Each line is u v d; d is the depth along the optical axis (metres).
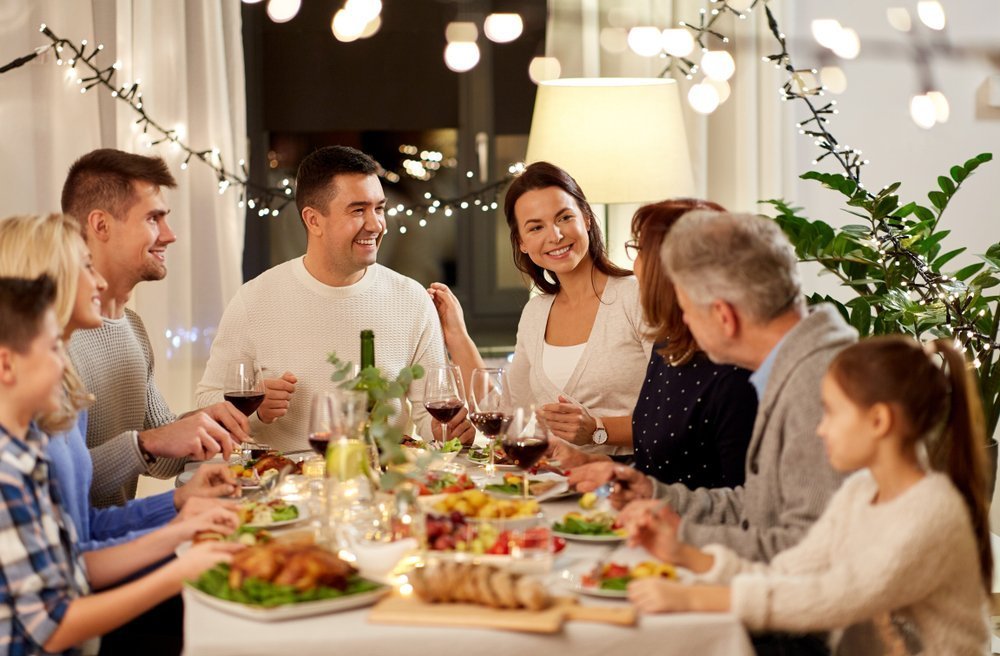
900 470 1.65
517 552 1.69
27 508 1.69
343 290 3.03
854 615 1.59
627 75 4.20
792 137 4.19
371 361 2.44
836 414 1.67
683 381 2.32
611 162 3.58
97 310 2.14
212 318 4.11
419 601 1.59
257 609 1.53
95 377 2.67
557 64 4.19
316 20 4.55
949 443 1.75
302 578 1.58
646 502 1.85
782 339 1.86
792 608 1.58
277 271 3.07
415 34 4.59
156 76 4.00
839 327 1.87
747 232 1.84
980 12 4.17
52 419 1.90
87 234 2.73
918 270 3.41
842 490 1.70
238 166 4.13
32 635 1.66
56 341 1.76
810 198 4.24
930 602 1.67
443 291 3.17
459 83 4.61
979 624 1.69
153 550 1.91
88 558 1.91
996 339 3.56
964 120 4.20
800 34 4.17
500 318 4.71
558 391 2.91
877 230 3.46
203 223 4.09
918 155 4.22
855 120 4.21
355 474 1.92
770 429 1.86
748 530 1.84
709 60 3.54
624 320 2.85
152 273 2.79
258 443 2.96
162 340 4.02
